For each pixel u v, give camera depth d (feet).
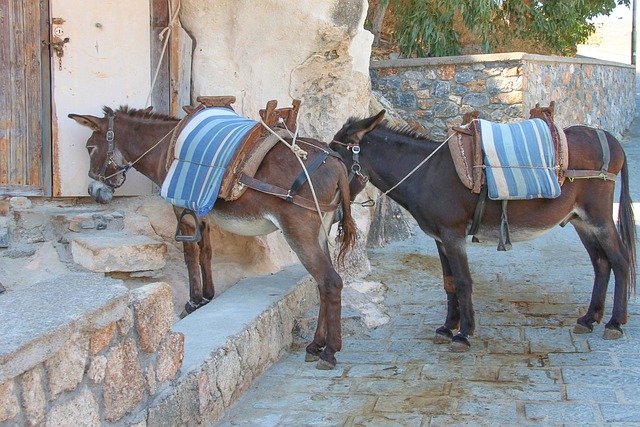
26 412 8.65
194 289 18.42
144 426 11.10
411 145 17.70
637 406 13.75
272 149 15.79
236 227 16.12
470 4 38.14
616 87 53.67
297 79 21.27
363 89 22.44
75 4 19.52
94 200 20.53
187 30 21.16
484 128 17.08
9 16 19.21
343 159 17.85
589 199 17.44
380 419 13.70
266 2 20.61
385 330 18.89
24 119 19.56
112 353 10.38
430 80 36.04
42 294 10.31
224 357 14.05
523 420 13.37
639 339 17.43
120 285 10.84
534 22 43.19
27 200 19.49
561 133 17.12
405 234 27.94
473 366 16.17
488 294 21.30
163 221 20.17
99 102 20.04
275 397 14.94
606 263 18.08
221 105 17.92
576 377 15.28
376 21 41.45
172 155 16.83
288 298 18.04
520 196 16.53
